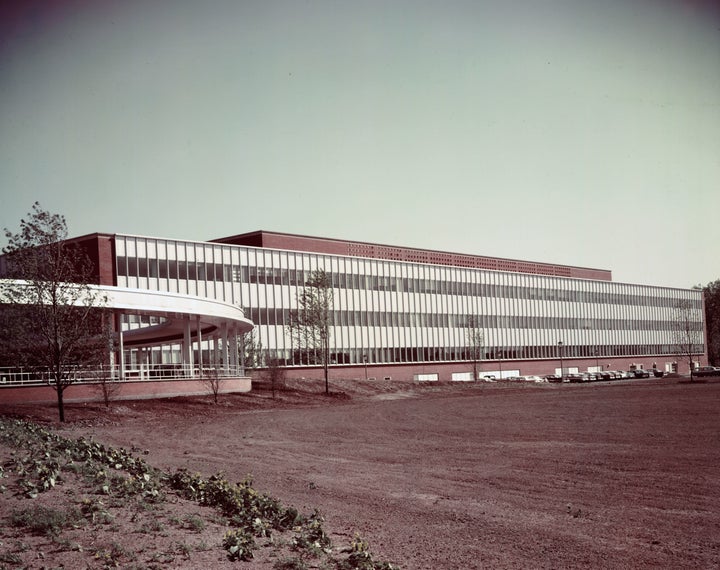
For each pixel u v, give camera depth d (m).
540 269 114.06
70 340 33.22
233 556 9.50
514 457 21.00
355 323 80.81
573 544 11.18
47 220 33.84
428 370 88.25
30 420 31.95
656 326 125.00
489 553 10.73
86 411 36.22
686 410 35.34
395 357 84.75
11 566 8.54
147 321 64.25
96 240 59.53
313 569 9.49
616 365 116.19
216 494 13.32
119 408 38.47
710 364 138.00
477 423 32.19
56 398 38.22
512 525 12.57
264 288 71.88
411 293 87.62
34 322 33.06
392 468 19.52
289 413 41.31
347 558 10.13
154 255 63.22
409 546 11.18
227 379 50.84
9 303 32.75
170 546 9.85
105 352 38.44
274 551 10.09
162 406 41.25
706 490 15.23
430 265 90.38
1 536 9.81
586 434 26.30
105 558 8.91
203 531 10.88
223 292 68.25
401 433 28.84
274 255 73.31
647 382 78.25
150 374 55.94
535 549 10.93
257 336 70.75
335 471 19.03
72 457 16.69
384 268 84.81
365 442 25.94
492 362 96.69
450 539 11.62
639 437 24.86
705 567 9.84
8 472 13.84
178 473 15.17
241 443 25.83
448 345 91.31
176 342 66.25
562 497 14.98
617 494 15.09
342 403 52.78
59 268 33.94
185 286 65.19
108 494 12.62
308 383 65.44
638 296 122.31
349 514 13.61
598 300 114.62
